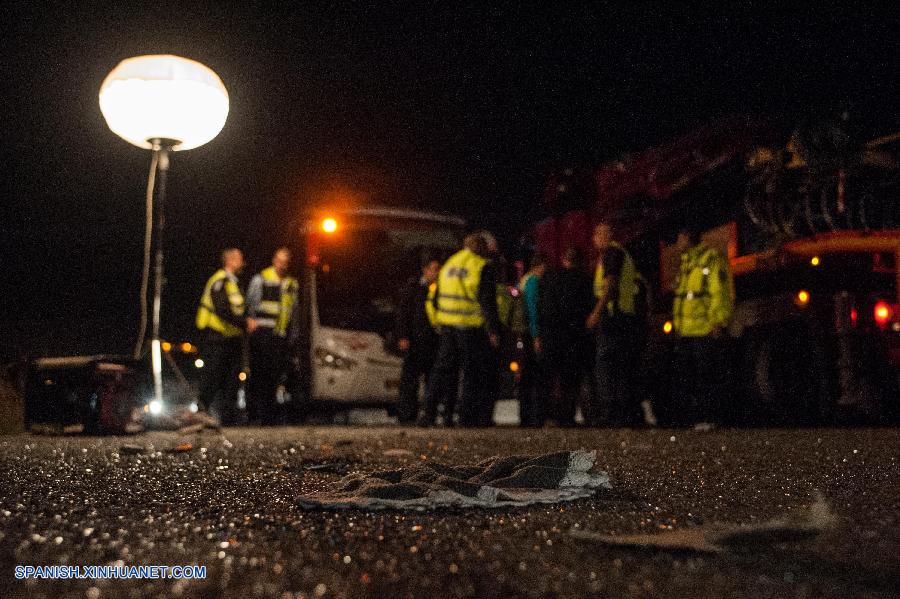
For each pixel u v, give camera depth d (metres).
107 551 2.40
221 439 7.74
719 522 2.84
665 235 11.88
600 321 9.57
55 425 8.53
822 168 9.80
